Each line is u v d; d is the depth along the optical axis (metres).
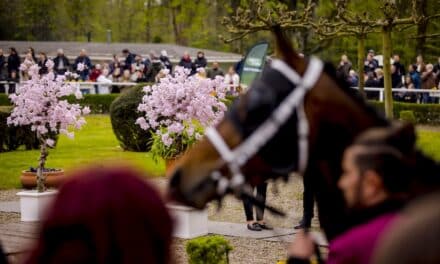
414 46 43.94
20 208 15.60
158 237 2.97
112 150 25.77
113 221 2.92
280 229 13.44
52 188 16.38
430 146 24.11
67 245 2.92
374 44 43.06
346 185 3.86
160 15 53.53
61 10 61.03
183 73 15.56
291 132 4.64
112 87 40.31
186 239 12.69
